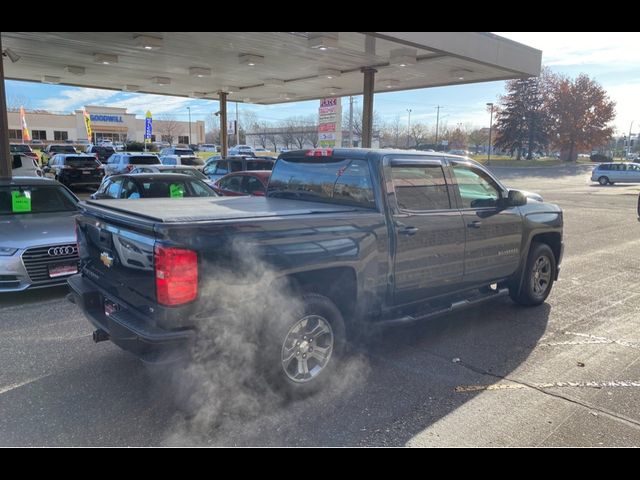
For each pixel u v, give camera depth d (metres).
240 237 3.17
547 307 6.06
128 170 20.52
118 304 3.50
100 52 12.55
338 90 18.67
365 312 4.00
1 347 4.56
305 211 3.78
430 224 4.37
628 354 4.60
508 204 5.12
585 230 12.70
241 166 14.72
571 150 63.53
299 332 3.64
